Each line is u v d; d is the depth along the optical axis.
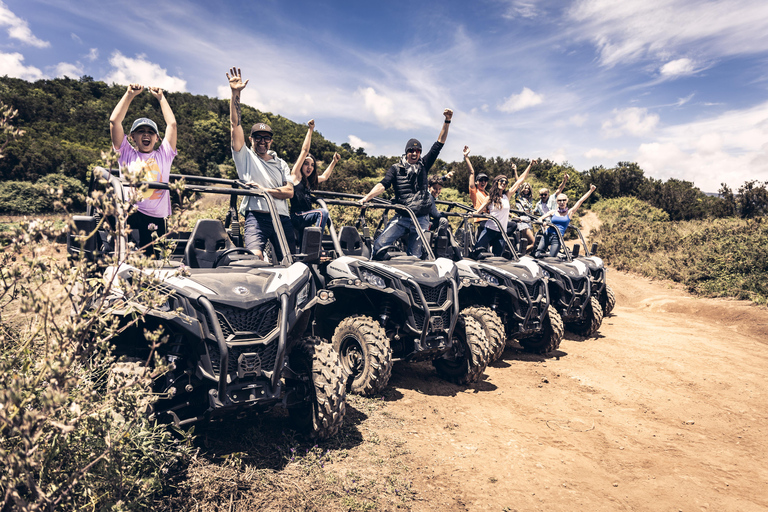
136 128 3.71
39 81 85.44
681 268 12.84
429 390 4.70
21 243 1.77
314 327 4.93
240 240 4.46
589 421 4.28
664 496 3.09
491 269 5.85
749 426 4.42
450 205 7.24
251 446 3.07
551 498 2.96
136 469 2.28
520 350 6.74
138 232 3.62
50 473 1.83
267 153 4.57
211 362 2.71
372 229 9.16
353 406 4.02
